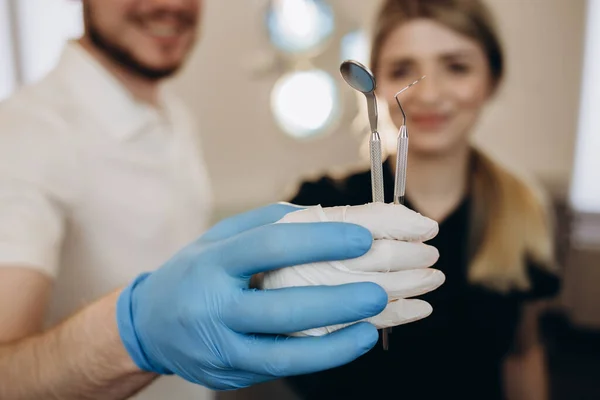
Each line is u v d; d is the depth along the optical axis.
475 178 0.97
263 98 1.61
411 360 0.91
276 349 0.43
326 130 1.49
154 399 0.92
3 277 0.57
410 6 0.85
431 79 0.86
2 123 0.74
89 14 0.84
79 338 0.50
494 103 1.74
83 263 0.81
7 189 0.66
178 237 0.98
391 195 0.91
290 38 1.47
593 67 1.71
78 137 0.78
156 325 0.47
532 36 1.71
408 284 0.43
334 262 0.43
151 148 0.91
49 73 0.85
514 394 0.97
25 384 0.50
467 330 0.92
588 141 1.77
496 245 0.94
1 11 1.56
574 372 1.75
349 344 0.43
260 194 1.67
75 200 0.77
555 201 1.80
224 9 1.56
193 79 1.62
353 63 0.37
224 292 0.44
